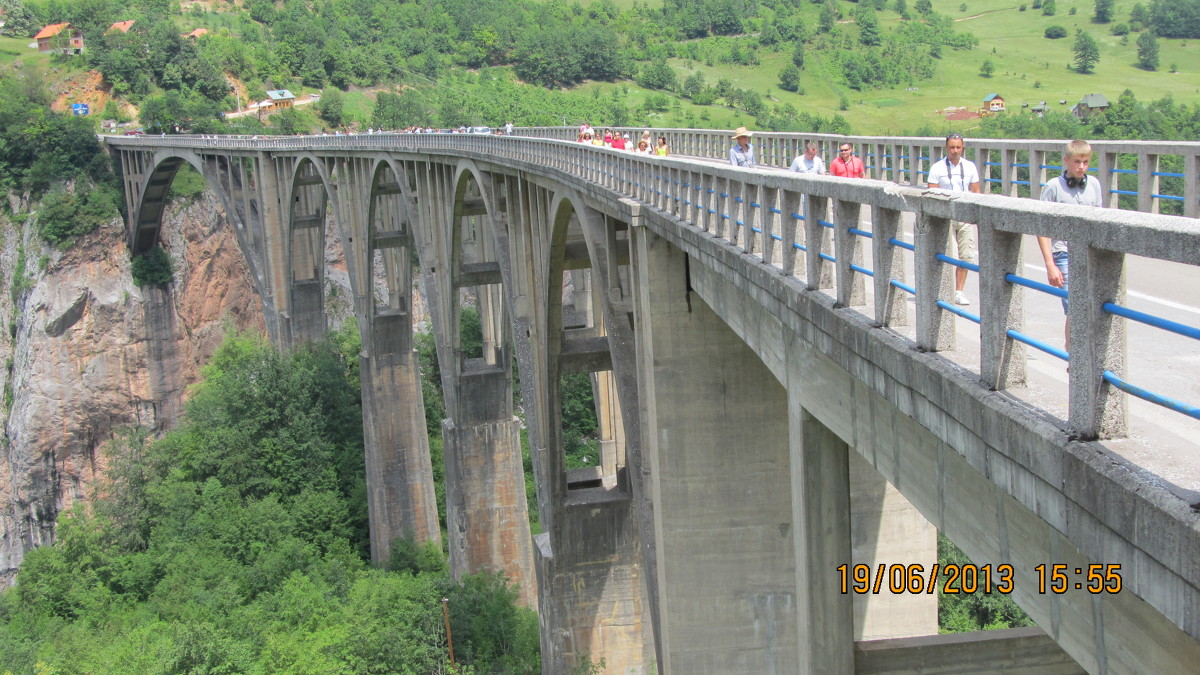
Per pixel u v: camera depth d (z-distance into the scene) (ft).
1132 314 18.65
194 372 323.57
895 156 69.62
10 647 143.74
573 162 84.89
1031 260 50.78
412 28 567.59
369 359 184.85
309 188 224.33
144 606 169.58
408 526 189.67
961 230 35.50
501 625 136.77
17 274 306.14
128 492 198.70
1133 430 20.84
